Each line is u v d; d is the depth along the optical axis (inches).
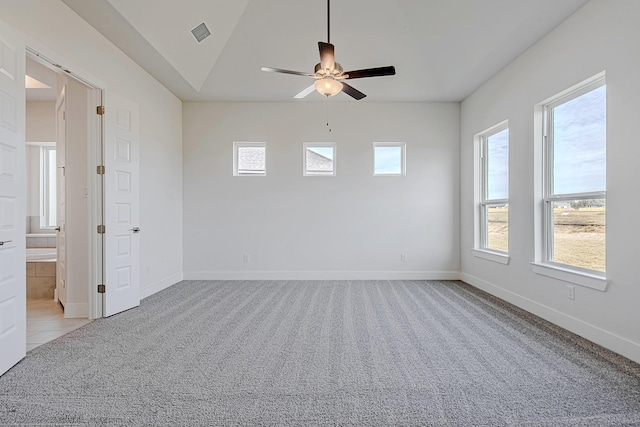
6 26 90.0
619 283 101.2
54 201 257.1
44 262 169.3
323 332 120.5
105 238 137.7
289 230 218.8
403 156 219.8
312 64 181.8
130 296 150.6
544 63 134.0
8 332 91.4
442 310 147.7
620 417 70.2
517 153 152.9
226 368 92.8
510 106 158.6
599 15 107.8
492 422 68.8
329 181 218.4
